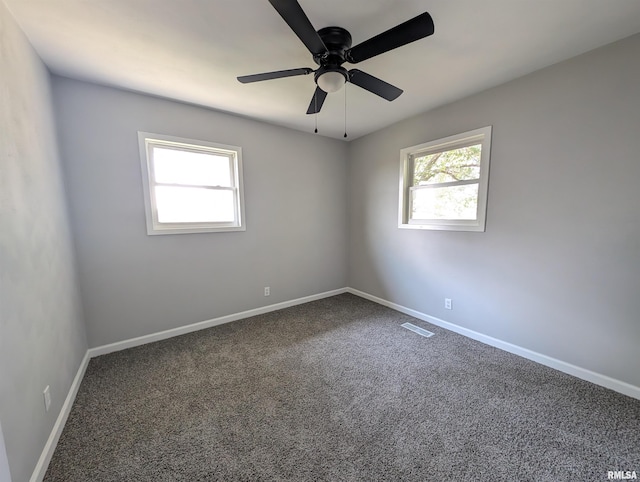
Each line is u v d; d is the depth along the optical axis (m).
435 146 2.89
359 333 2.84
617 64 1.74
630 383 1.81
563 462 1.33
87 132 2.25
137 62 1.94
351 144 4.02
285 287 3.63
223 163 3.05
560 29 1.62
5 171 1.19
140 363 2.27
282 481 1.25
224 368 2.20
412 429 1.55
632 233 1.76
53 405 1.50
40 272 1.48
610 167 1.81
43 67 1.88
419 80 2.24
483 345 2.55
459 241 2.75
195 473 1.29
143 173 2.51
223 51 1.82
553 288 2.13
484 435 1.50
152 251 2.62
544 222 2.14
